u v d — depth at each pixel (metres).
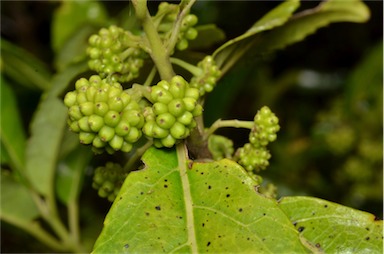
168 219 0.30
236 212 0.30
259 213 0.30
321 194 0.57
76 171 0.45
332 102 0.61
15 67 0.50
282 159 0.59
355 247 0.31
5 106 0.44
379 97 0.57
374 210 0.56
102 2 0.61
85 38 0.48
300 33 0.38
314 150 0.58
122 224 0.30
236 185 0.30
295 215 0.32
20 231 0.52
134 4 0.31
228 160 0.31
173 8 0.33
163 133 0.31
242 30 0.62
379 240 0.31
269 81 0.65
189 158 0.31
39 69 0.50
